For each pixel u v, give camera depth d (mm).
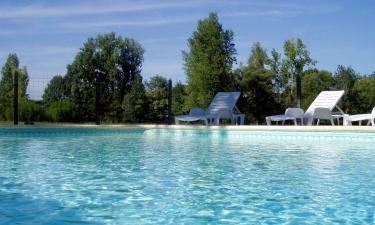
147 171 6906
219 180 6031
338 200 4727
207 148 10766
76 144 12047
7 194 5070
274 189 5367
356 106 21188
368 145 11281
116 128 16719
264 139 13664
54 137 14945
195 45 20312
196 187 5516
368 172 6676
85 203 4602
